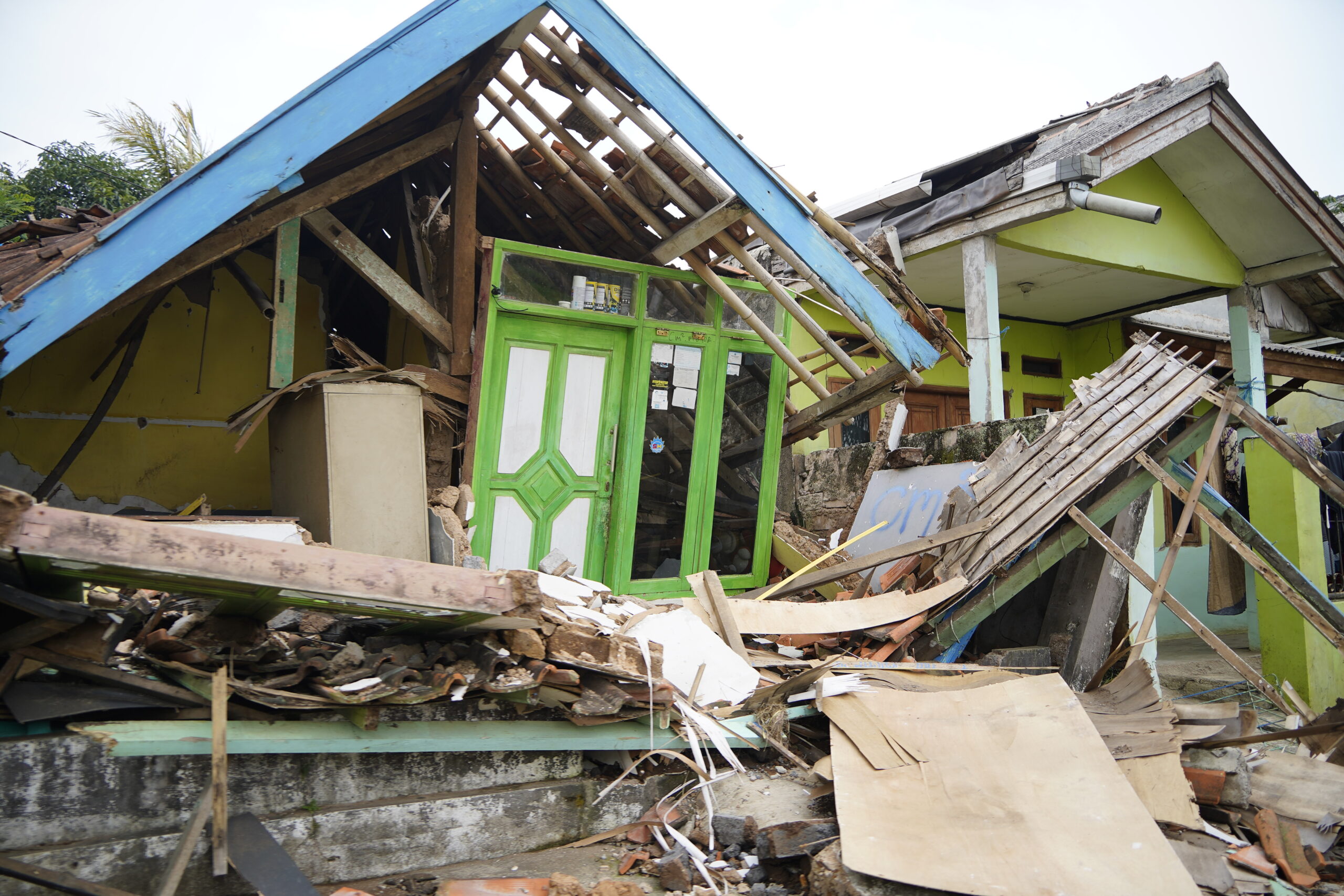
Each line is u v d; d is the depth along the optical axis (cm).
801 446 1020
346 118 467
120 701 329
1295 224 930
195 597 350
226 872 293
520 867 374
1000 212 782
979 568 591
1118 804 367
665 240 637
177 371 682
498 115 627
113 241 421
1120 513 659
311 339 740
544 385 635
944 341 661
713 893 354
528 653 386
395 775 373
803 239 579
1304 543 932
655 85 527
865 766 398
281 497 596
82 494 642
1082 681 627
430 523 563
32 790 305
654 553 674
